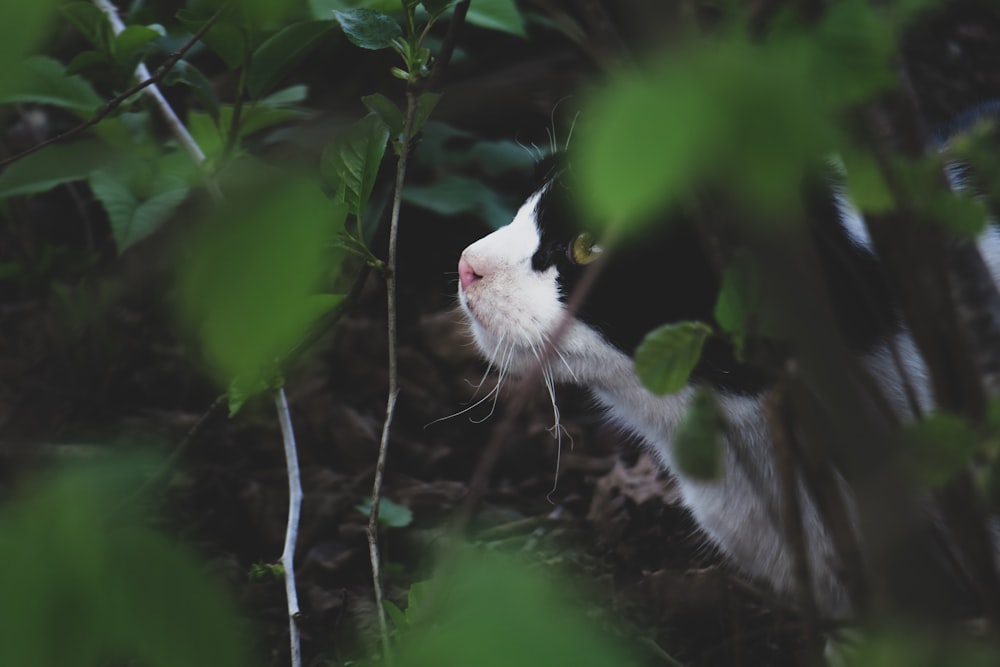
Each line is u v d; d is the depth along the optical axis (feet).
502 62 11.27
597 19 3.76
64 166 12.17
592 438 15.47
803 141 1.93
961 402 4.35
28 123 16.78
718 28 2.76
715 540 12.09
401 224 17.07
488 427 15.71
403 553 13.06
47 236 17.78
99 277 15.08
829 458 4.91
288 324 2.03
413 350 16.29
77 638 1.95
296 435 14.79
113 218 11.31
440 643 1.97
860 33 2.46
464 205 14.74
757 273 3.65
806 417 4.46
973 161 3.82
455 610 2.06
